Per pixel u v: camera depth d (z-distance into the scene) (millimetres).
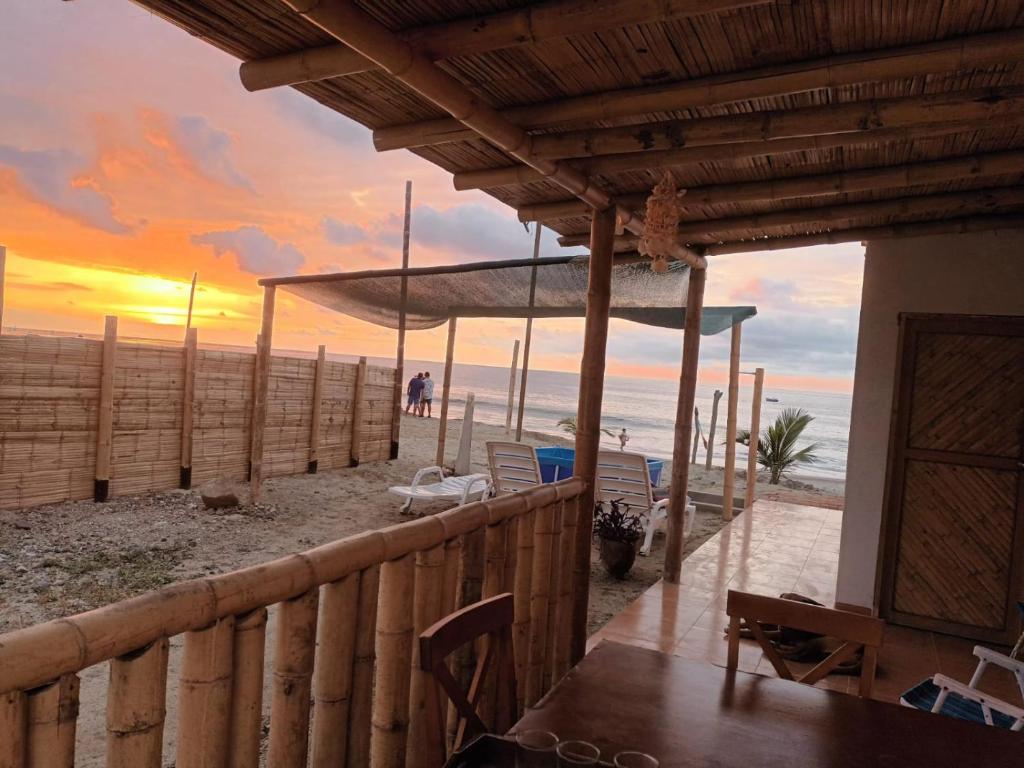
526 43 2137
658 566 6285
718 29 2186
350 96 2766
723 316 7566
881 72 2219
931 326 4523
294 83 2480
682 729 1464
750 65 2408
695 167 3420
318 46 2295
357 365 11266
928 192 3904
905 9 1999
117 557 5863
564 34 2078
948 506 4484
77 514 7000
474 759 1300
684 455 5281
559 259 5430
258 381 8062
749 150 2965
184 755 1308
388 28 2238
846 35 2170
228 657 1337
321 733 1683
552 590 2947
